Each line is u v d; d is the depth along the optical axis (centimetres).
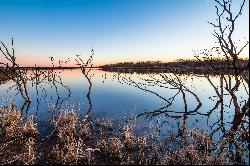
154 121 1230
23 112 1412
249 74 736
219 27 785
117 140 891
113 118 1314
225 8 764
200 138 934
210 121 1225
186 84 2581
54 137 1007
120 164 786
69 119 1202
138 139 934
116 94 2202
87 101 1825
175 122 1207
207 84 2603
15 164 763
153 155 824
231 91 825
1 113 1201
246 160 785
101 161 806
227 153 813
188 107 1584
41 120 1248
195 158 789
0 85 2644
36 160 800
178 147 883
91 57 1817
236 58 780
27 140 961
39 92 2266
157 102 1788
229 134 841
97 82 3428
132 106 1638
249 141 739
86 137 1002
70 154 793
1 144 910
